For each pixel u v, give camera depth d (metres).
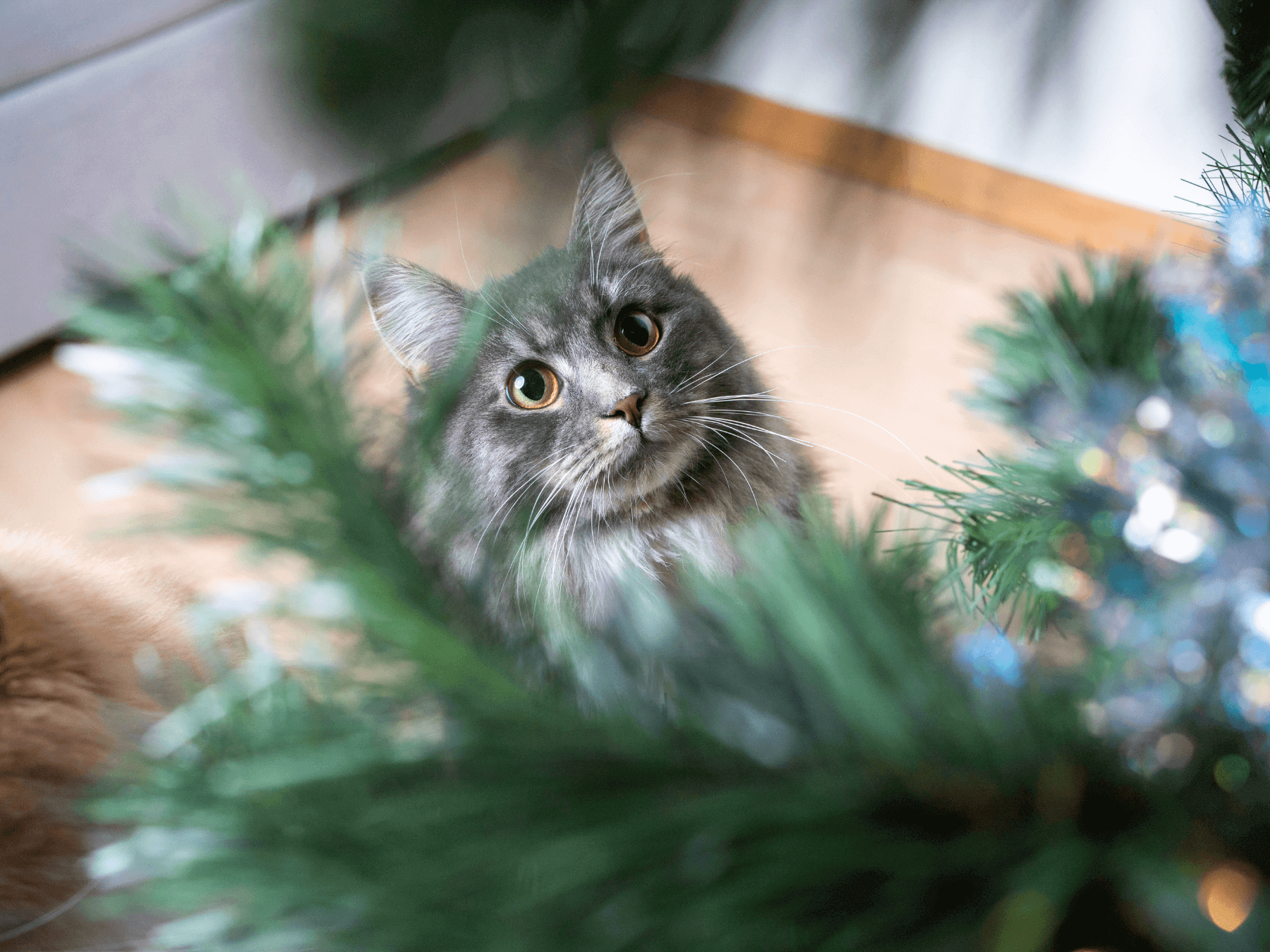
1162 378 0.38
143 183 1.19
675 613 0.26
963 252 1.30
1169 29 0.98
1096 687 0.26
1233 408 0.35
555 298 0.77
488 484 0.79
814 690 0.23
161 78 1.03
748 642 0.24
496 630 0.28
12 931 0.55
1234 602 0.30
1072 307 0.46
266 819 0.23
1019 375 0.46
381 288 0.76
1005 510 0.43
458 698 0.24
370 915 0.22
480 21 0.19
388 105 0.19
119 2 1.04
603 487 0.76
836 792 0.22
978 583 0.43
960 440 1.15
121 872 0.28
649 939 0.21
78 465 1.03
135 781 0.26
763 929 0.21
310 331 0.24
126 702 0.65
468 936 0.21
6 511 1.28
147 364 0.24
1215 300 0.38
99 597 0.75
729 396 0.80
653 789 0.23
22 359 1.55
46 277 1.44
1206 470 0.34
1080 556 0.37
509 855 0.21
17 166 1.29
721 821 0.21
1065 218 1.27
